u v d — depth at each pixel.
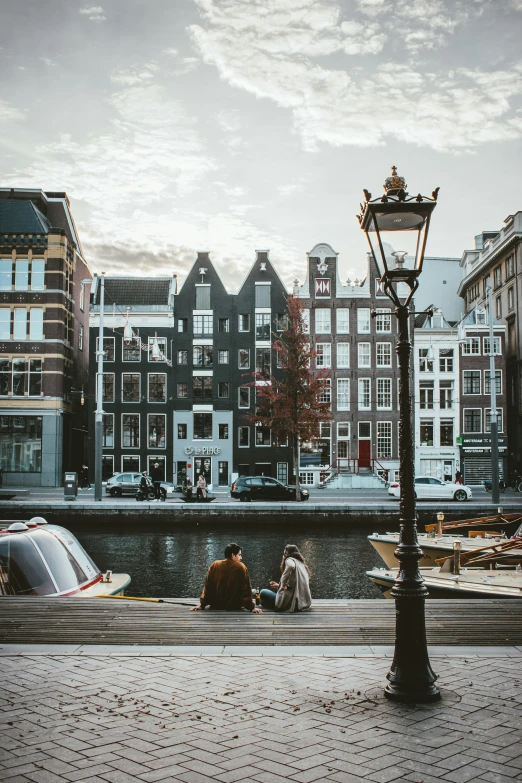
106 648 9.41
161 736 6.17
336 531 35.69
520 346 60.88
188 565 25.33
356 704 7.02
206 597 11.93
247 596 11.85
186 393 58.78
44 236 56.38
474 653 9.13
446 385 59.78
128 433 58.38
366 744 6.00
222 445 58.28
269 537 33.31
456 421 59.47
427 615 11.38
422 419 59.53
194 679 7.92
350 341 59.53
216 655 9.01
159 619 11.09
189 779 5.33
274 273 59.78
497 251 65.06
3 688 7.57
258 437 58.59
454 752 5.82
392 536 22.36
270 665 8.54
